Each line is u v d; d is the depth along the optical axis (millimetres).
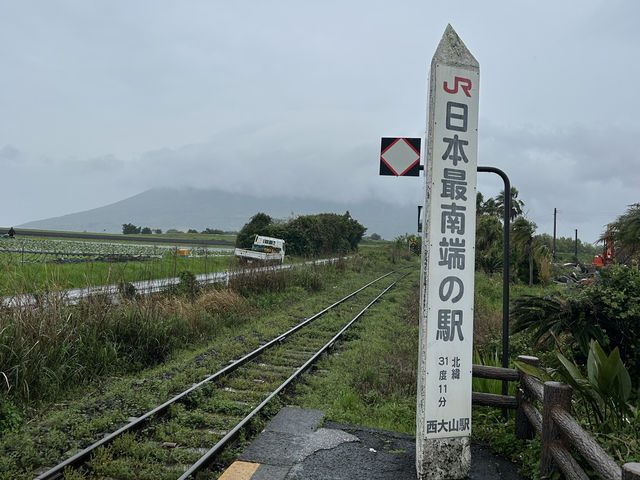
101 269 16266
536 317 7023
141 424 5469
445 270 4137
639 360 6262
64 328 7277
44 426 5355
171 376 7551
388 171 4809
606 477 2762
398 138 4809
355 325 13336
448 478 4090
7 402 5676
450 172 4168
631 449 3660
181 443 5062
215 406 6270
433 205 4117
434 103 4145
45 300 7684
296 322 13445
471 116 4250
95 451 4656
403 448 4754
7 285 8734
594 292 6598
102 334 8195
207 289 14484
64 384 6797
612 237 9484
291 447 4680
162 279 13602
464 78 4238
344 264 32750
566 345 6957
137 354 8477
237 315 12883
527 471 4172
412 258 62875
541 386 4195
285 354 9633
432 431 4070
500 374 4746
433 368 4094
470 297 4203
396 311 16672
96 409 5953
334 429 5215
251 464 4301
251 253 27156
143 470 4344
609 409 4469
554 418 3650
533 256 24719
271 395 6625
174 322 10000
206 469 4449
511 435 4789
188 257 27344
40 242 36844
